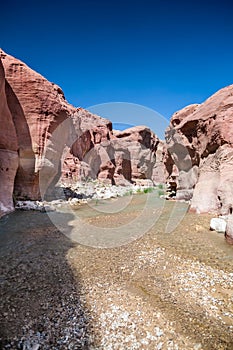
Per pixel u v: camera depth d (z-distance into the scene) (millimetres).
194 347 2727
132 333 2951
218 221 7258
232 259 5094
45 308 3438
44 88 13523
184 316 3279
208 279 4316
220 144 9641
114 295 3826
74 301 3639
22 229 7949
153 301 3660
